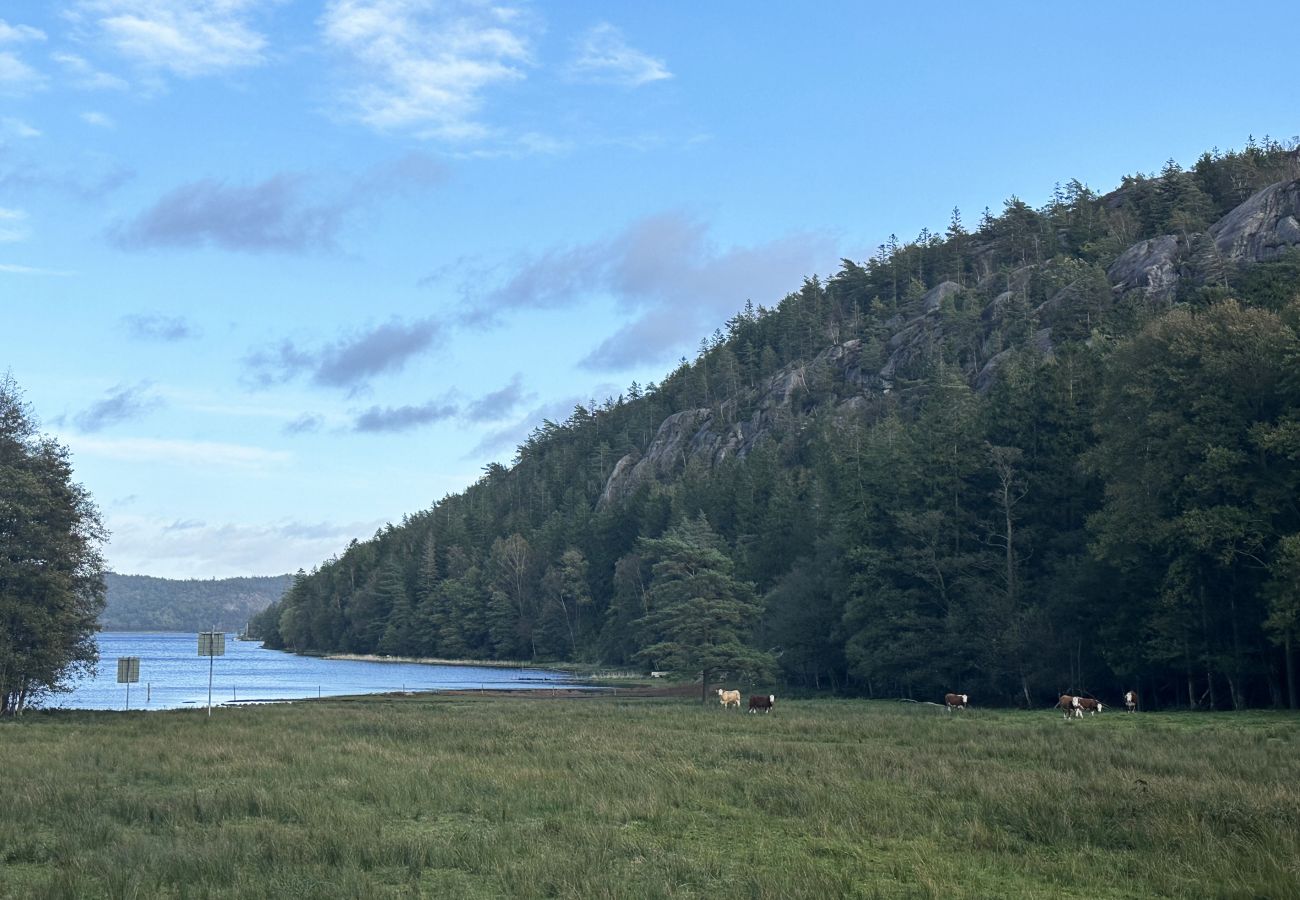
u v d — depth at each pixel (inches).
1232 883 548.1
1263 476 1929.1
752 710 2164.1
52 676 2171.5
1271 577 1924.2
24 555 2149.4
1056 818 724.0
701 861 618.8
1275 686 2069.4
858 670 2947.8
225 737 1459.2
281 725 1711.4
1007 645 2491.4
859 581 2903.5
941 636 2689.5
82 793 877.2
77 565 2303.2
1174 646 2082.9
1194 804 757.3
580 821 757.3
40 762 1137.4
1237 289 2709.2
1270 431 1865.2
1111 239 7667.3
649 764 1067.3
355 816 755.4
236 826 731.4
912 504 2972.4
